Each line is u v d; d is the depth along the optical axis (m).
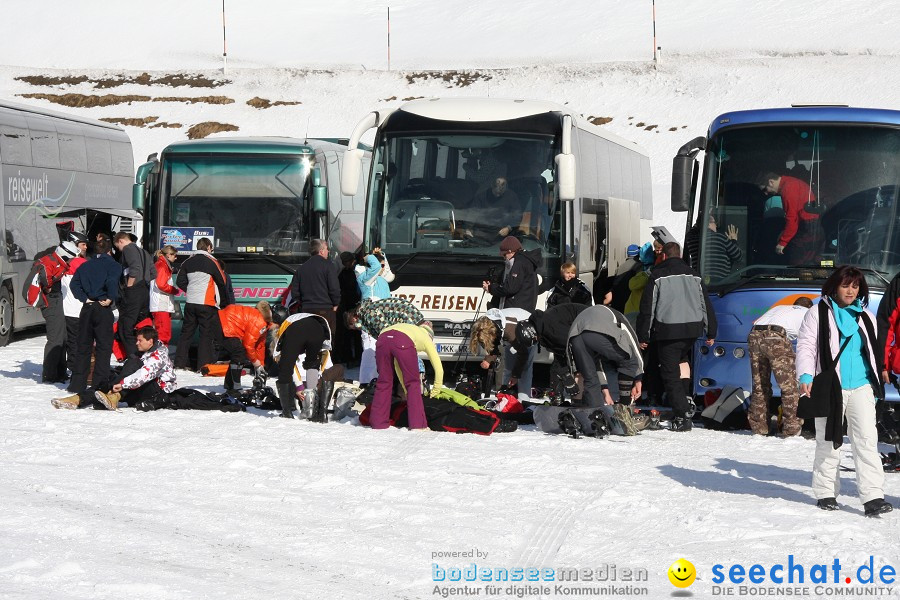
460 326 45.56
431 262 45.78
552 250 45.66
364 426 34.16
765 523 21.89
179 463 27.55
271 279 54.97
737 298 37.25
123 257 44.91
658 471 27.44
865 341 23.33
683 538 20.88
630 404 34.31
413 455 28.92
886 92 197.75
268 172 55.53
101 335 39.69
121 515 22.05
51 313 44.88
